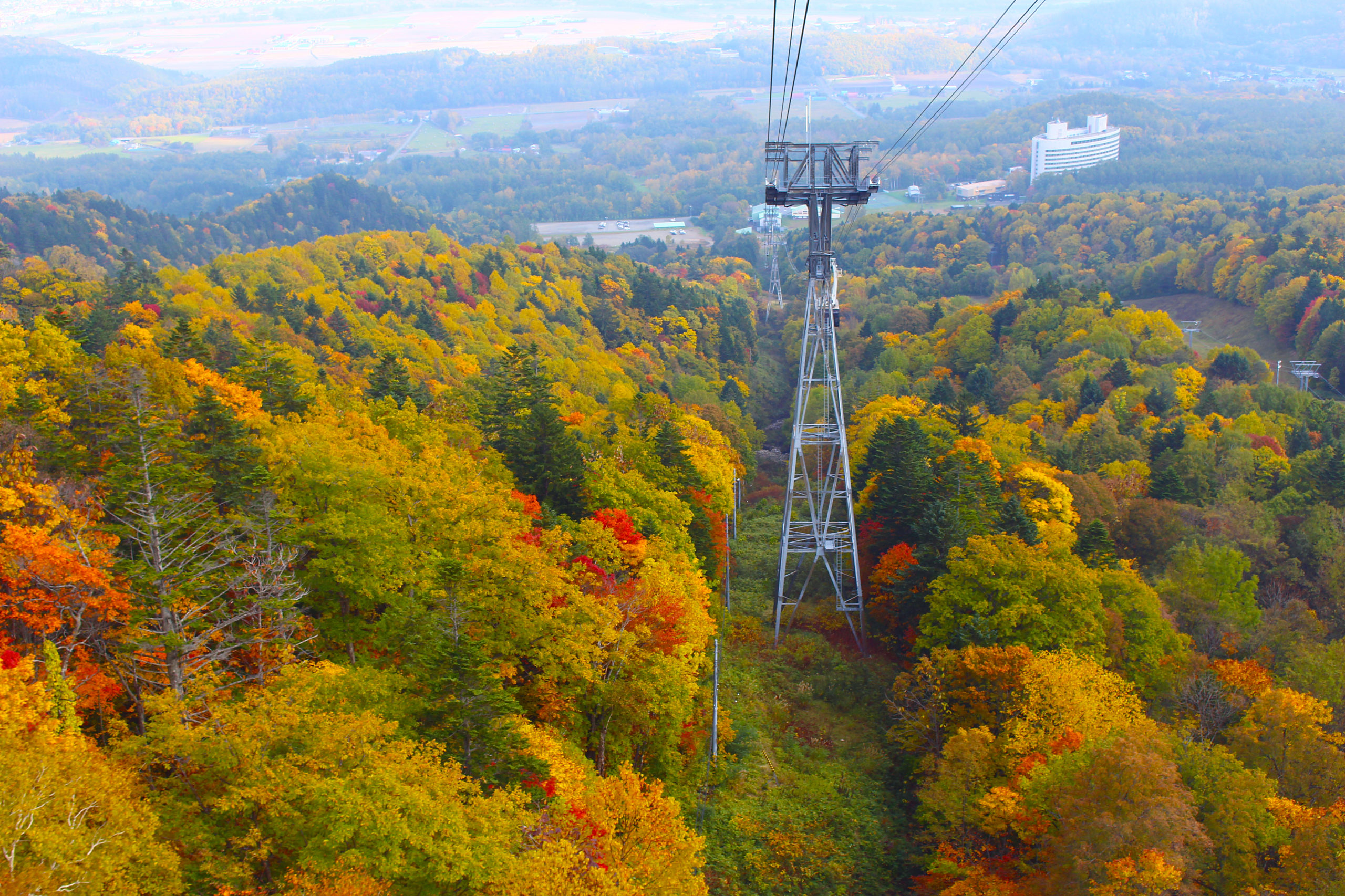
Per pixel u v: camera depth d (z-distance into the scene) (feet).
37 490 107.34
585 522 156.87
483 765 95.14
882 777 149.48
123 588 98.27
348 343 361.10
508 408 229.04
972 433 292.81
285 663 99.96
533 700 123.85
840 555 194.49
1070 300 497.05
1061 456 309.01
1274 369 488.85
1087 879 99.71
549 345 485.56
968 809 121.90
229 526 113.50
